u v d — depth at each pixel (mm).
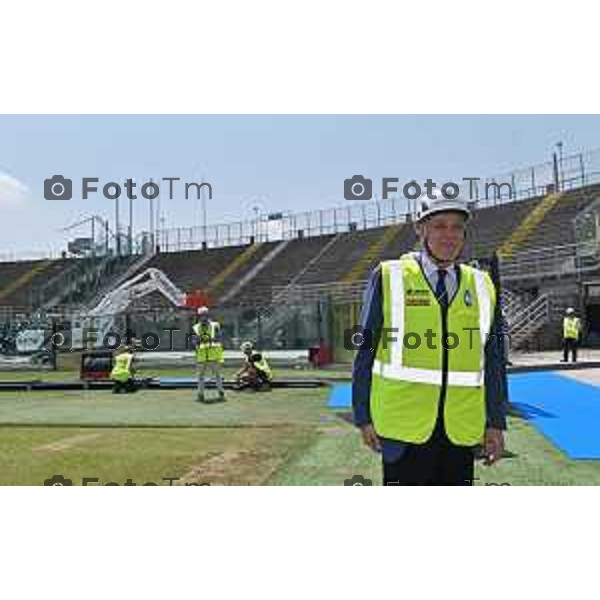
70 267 48188
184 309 34031
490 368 3936
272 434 10852
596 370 21812
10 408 15625
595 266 31484
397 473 3863
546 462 8297
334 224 44875
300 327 30000
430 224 3834
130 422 12758
